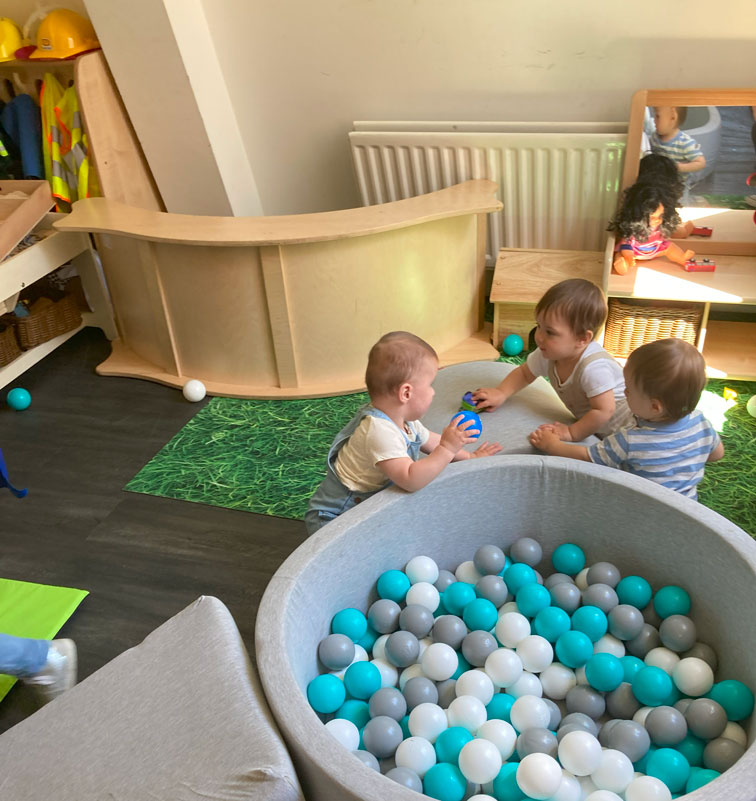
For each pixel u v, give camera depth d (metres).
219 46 3.14
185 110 3.06
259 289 2.77
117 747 1.28
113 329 3.40
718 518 1.58
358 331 2.89
